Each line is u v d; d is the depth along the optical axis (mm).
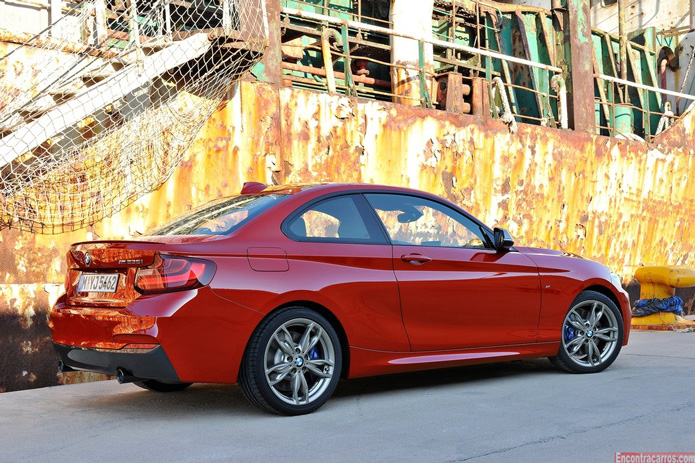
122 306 4383
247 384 4430
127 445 3971
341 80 12242
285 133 7809
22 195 6242
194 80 7176
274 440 3990
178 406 5020
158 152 6969
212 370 4305
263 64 7840
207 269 4301
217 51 7062
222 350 4312
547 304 5672
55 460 3729
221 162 7340
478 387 5457
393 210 5203
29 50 6547
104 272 4570
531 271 5605
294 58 11117
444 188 9164
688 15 15883
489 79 10555
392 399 5074
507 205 9867
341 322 4719
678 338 8352
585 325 5945
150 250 4320
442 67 13492
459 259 5285
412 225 5238
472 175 9461
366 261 4871
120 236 6762
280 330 4504
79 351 4508
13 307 6113
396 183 8695
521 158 10039
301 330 4652
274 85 7738
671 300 9414
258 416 4605
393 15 11422
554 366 6293
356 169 8352
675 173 12383
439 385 5590
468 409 4676
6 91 6395
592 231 11008
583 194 10867
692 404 4652
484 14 14102
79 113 6270
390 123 8648
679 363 6449
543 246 10344
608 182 11227
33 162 6367
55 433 4324
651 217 11938
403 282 4969
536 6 15094
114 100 6441
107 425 4492
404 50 11281
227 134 7391
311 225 4809
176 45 6754
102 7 7301
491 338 5383
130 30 7000
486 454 3629
